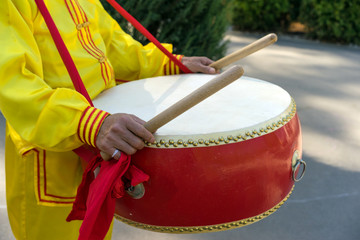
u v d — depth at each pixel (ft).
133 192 2.86
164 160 2.74
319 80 14.06
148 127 2.68
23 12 2.91
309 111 11.30
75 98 2.80
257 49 3.76
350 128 10.34
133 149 2.68
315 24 20.29
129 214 2.99
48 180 3.40
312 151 9.04
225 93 3.56
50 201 3.43
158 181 2.76
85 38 3.45
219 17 8.84
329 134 9.94
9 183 3.67
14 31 2.82
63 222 3.57
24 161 3.45
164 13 8.15
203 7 8.27
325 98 12.37
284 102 3.37
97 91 3.48
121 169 2.74
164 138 2.76
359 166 8.52
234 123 2.92
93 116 2.73
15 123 2.78
